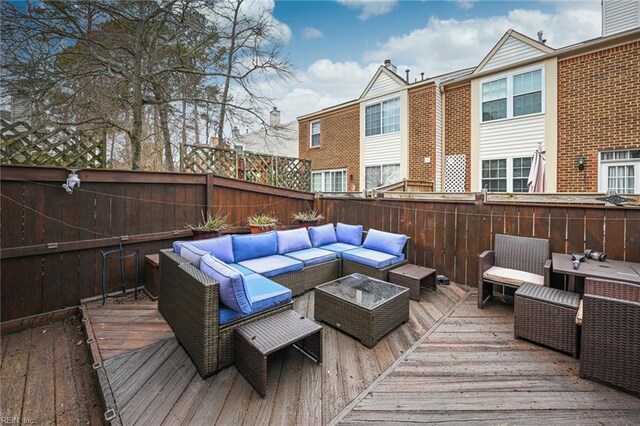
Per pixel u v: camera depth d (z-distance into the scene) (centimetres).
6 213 300
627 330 202
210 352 219
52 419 191
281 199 596
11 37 460
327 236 500
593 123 673
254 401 197
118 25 540
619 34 625
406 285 383
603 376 212
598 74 664
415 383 217
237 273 231
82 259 350
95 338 273
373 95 1068
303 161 690
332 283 338
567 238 354
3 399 207
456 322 318
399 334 292
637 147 622
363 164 1110
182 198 439
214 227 435
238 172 567
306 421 181
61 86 523
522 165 774
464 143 886
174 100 586
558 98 716
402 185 736
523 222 385
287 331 226
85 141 395
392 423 180
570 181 705
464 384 216
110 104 597
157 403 193
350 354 256
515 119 780
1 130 336
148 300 362
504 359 248
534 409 191
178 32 591
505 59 797
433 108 916
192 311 232
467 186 877
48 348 274
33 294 318
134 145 548
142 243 399
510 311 347
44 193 322
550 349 263
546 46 724
